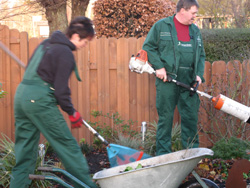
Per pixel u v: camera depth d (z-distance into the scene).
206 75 5.24
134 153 3.38
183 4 4.09
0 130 5.20
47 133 2.94
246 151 4.75
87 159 4.77
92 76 5.34
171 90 4.23
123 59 5.26
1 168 3.83
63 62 2.86
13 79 5.16
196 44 4.25
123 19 7.40
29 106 2.87
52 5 6.47
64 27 6.91
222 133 5.30
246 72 5.32
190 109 4.36
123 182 2.88
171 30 4.18
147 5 7.28
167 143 4.37
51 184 3.90
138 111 5.33
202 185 3.12
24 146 3.07
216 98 3.95
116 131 5.26
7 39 5.12
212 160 4.45
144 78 5.29
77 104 5.33
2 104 5.18
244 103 5.20
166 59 4.17
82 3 7.11
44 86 2.88
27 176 3.11
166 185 2.96
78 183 3.04
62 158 2.96
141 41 5.22
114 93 5.35
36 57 2.95
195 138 4.48
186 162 2.94
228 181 3.44
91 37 3.15
